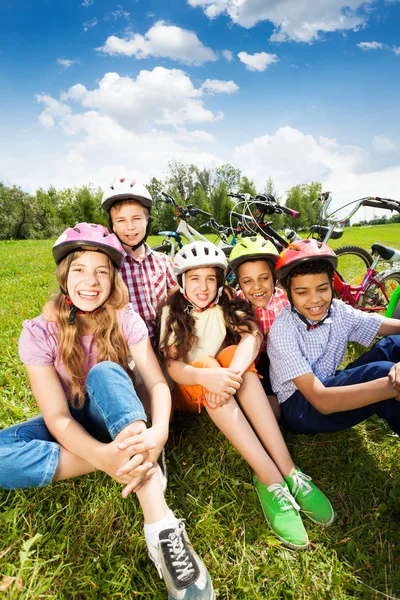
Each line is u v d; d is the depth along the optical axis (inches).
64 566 62.5
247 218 178.1
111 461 64.6
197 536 69.5
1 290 248.8
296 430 91.1
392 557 65.0
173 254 237.0
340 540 68.4
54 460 68.6
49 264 382.9
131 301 109.7
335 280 162.2
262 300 105.9
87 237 77.0
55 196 2834.6
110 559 64.4
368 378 79.6
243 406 84.3
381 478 80.9
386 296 171.2
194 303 95.1
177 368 87.0
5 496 75.7
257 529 70.1
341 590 60.1
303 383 83.7
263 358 108.2
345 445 91.1
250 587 59.9
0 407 102.4
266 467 75.0
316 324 90.2
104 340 81.0
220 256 94.7
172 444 93.1
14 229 2165.4
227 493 77.7
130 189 106.7
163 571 58.4
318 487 80.0
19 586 59.3
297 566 64.1
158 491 65.7
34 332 78.2
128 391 69.7
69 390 83.3
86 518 71.5
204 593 57.1
